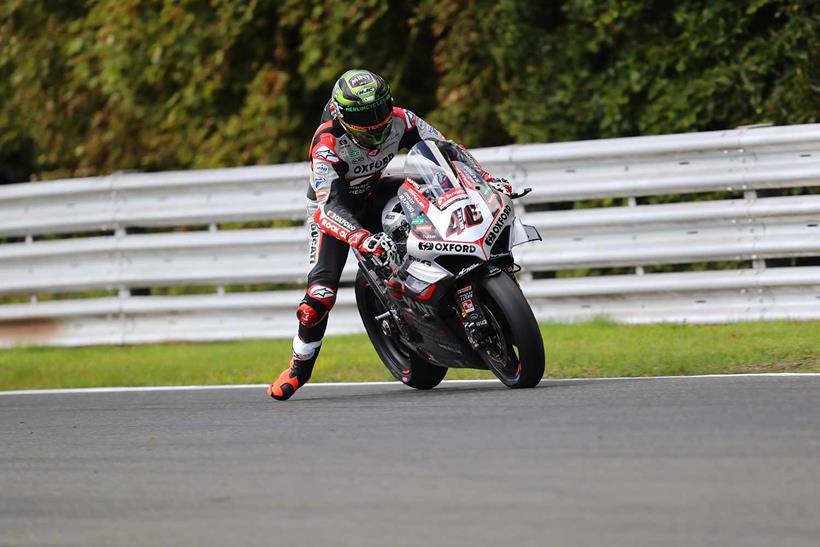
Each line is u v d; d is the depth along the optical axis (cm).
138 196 3862
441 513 1341
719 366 2475
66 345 3900
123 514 1457
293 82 5056
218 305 3756
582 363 2647
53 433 2136
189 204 3806
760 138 3203
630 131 4241
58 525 1430
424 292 2211
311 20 4831
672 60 4116
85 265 3906
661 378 2303
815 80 3906
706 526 1231
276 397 2433
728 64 4084
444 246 2153
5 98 6162
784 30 3938
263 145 4994
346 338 3516
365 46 4847
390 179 2505
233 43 4941
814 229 3155
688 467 1459
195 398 2545
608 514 1291
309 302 2412
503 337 2200
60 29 5725
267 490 1514
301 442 1822
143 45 5138
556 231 3422
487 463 1554
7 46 5781
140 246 3831
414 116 2458
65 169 6059
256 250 3728
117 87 5269
